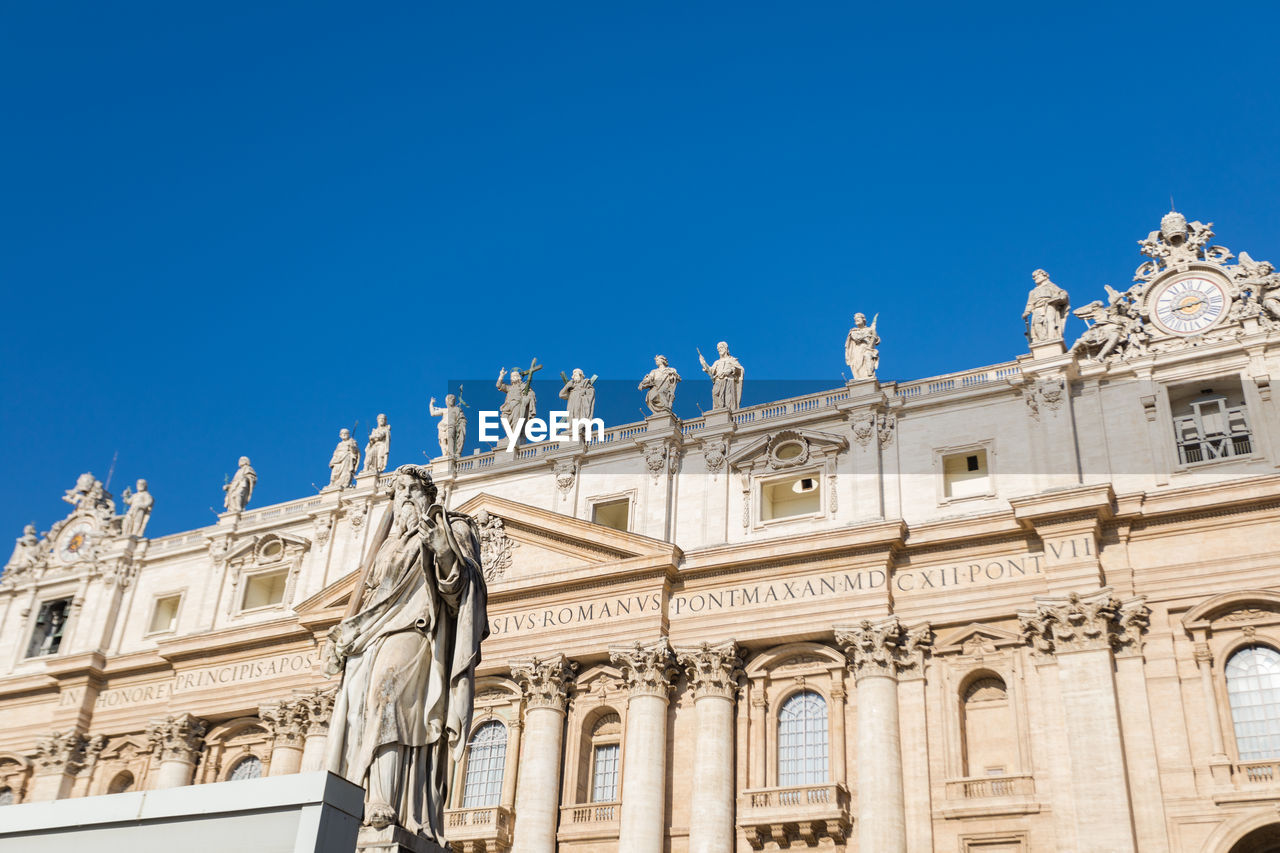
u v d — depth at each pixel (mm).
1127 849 34156
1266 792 33969
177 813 9438
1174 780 35188
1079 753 36000
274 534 53906
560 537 46375
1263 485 37312
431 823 10500
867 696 39656
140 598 56906
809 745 41156
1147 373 41094
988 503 41469
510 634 46000
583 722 44156
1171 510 38281
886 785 38062
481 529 48188
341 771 10578
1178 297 42062
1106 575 38625
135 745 52812
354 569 51219
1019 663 38969
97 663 54500
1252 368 39688
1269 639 36219
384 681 10609
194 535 57062
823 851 38625
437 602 11195
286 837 9039
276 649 51000
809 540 42312
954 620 40031
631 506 46812
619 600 44688
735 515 45250
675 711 43031
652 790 40938
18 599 60281
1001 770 38125
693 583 44219
